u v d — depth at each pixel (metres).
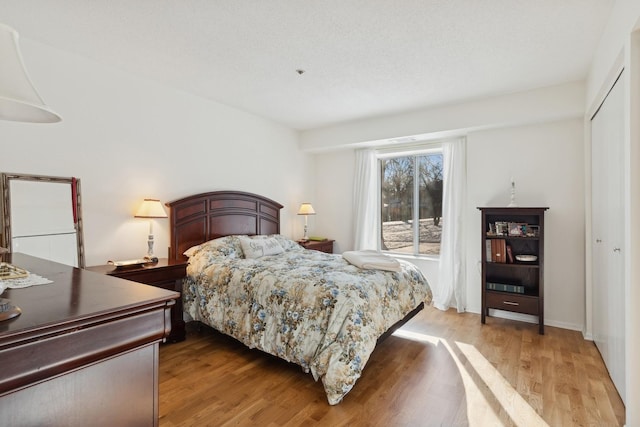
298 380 2.38
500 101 3.59
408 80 3.23
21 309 0.83
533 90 3.41
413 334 3.29
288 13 2.16
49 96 2.66
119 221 3.11
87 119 2.88
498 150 3.83
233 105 4.05
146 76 3.22
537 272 3.66
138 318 0.91
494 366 2.60
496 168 3.84
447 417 1.96
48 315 0.79
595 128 2.98
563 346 2.98
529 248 3.67
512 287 3.52
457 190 4.19
